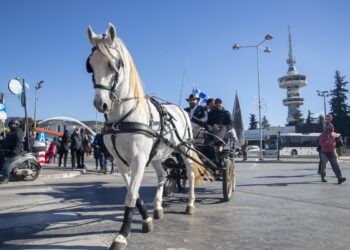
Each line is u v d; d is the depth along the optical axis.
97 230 5.52
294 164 25.12
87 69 4.66
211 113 9.41
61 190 10.24
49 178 13.61
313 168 20.05
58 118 39.09
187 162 6.89
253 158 36.34
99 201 8.28
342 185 11.42
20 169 12.26
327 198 8.63
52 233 5.36
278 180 12.92
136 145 4.85
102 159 16.20
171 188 8.73
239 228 5.69
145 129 4.92
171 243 4.85
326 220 6.27
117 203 8.01
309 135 48.75
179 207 7.39
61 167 18.70
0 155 12.63
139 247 4.66
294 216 6.57
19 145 12.05
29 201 8.25
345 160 33.50
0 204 7.84
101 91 4.44
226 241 4.98
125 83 4.87
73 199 8.57
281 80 127.50
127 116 4.91
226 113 9.20
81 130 19.97
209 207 7.41
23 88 13.47
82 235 5.24
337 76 84.31
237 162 28.14
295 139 48.41
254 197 8.77
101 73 4.47
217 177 8.38
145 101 5.28
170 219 6.28
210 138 8.23
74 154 17.98
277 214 6.74
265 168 20.16
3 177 11.84
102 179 13.59
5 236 5.21
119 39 4.95
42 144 14.61
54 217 6.48
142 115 5.09
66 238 5.09
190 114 8.95
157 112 5.74
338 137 12.15
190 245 4.77
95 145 16.95
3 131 15.89
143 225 5.39
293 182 12.27
